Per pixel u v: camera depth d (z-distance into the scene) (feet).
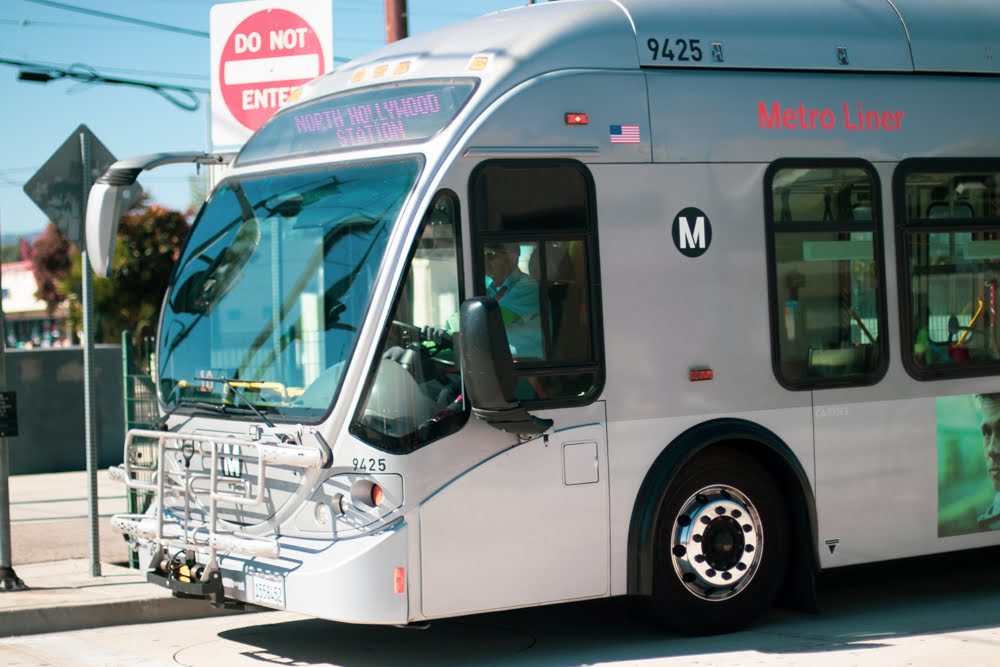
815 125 25.86
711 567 24.54
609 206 23.68
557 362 23.03
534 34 23.80
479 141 22.52
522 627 26.55
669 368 24.03
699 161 24.58
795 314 25.38
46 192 31.09
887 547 26.20
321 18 34.91
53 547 35.96
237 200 25.32
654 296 23.98
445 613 21.83
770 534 25.31
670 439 23.99
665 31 24.85
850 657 22.61
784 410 25.12
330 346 22.30
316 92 25.73
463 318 20.94
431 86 23.41
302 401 22.50
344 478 21.67
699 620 24.56
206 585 22.79
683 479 24.32
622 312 23.68
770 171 25.26
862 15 27.22
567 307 23.24
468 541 22.02
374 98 24.12
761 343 24.94
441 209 22.18
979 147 27.68
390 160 22.90
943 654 22.71
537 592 22.71
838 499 25.63
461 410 22.04
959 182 27.43
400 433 21.58
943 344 26.96
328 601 21.27
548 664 23.06
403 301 21.81
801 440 25.26
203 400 24.45
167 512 25.26
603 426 23.36
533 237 22.94
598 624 26.58
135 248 122.31
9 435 29.84
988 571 31.73
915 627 25.26
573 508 23.03
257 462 22.90
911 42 27.43
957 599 28.32
